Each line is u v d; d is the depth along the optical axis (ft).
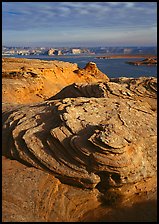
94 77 131.64
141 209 38.99
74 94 71.41
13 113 48.62
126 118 46.29
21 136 42.96
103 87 67.41
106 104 49.26
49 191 37.65
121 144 39.78
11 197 35.96
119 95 66.18
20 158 41.24
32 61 113.39
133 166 39.88
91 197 39.09
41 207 35.88
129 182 39.45
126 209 38.88
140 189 40.86
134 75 194.49
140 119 47.34
